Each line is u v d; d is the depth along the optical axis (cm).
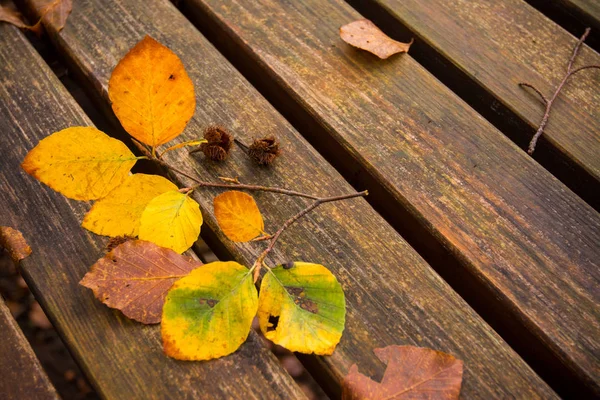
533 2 83
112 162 65
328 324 63
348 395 62
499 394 63
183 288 63
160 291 64
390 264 67
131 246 65
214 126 70
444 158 71
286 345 63
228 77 75
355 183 73
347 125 73
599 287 67
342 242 68
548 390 64
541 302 66
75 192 65
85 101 80
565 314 66
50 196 69
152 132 66
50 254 67
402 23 79
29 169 64
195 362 64
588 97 75
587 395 65
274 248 67
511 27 78
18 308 73
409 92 74
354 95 74
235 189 69
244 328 63
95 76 74
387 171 71
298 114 75
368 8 81
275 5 78
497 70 76
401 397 62
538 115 74
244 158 71
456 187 70
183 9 81
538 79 76
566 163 73
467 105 74
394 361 63
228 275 63
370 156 71
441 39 78
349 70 75
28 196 69
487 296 68
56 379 71
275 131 72
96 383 63
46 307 65
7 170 70
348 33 75
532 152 72
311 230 68
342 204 69
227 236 65
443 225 69
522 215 69
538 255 68
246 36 77
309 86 74
